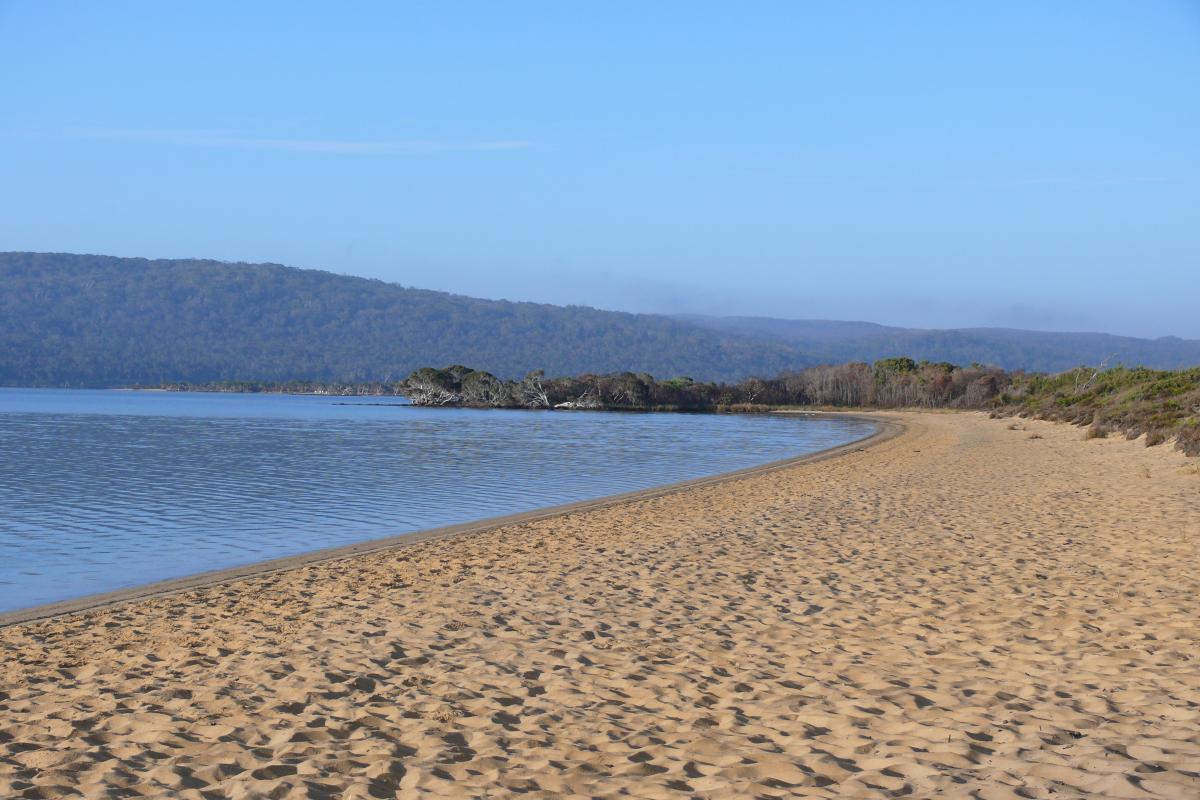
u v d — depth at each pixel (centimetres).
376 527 2139
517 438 6100
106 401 16925
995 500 2039
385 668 829
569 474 3525
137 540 1952
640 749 613
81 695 775
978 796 493
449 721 681
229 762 604
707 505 2262
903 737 606
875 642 879
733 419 10144
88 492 2855
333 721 686
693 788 540
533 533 1839
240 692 766
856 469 3200
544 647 891
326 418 9625
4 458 4178
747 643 891
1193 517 1595
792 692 726
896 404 13275
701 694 731
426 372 14712
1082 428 4847
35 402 15462
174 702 744
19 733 677
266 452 4647
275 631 1007
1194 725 594
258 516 2325
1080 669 750
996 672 757
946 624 938
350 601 1176
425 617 1044
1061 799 480
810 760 573
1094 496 2016
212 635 1005
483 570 1388
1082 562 1246
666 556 1437
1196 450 2734
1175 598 991
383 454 4553
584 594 1154
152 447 4969
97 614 1157
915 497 2158
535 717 684
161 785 569
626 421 9381
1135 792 478
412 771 579
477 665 831
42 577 1560
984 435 5050
